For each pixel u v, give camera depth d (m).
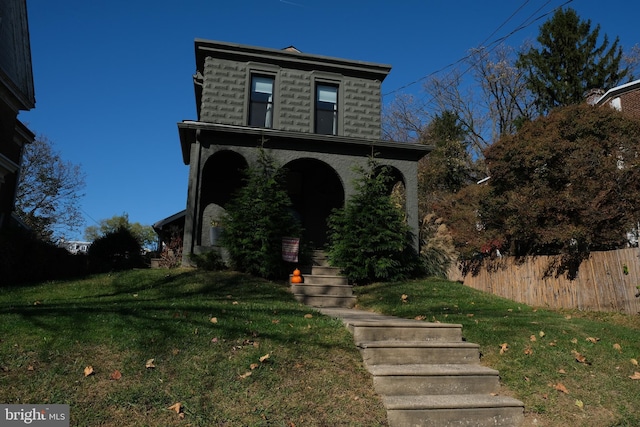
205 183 13.65
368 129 14.34
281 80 13.90
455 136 30.61
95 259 12.62
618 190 9.35
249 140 12.44
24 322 5.43
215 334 5.39
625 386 5.02
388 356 5.23
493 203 11.58
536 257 10.31
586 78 23.80
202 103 13.20
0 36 13.89
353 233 11.32
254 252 10.65
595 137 10.46
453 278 13.52
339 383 4.66
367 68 14.60
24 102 14.68
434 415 4.39
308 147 12.88
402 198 16.59
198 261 11.04
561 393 4.88
